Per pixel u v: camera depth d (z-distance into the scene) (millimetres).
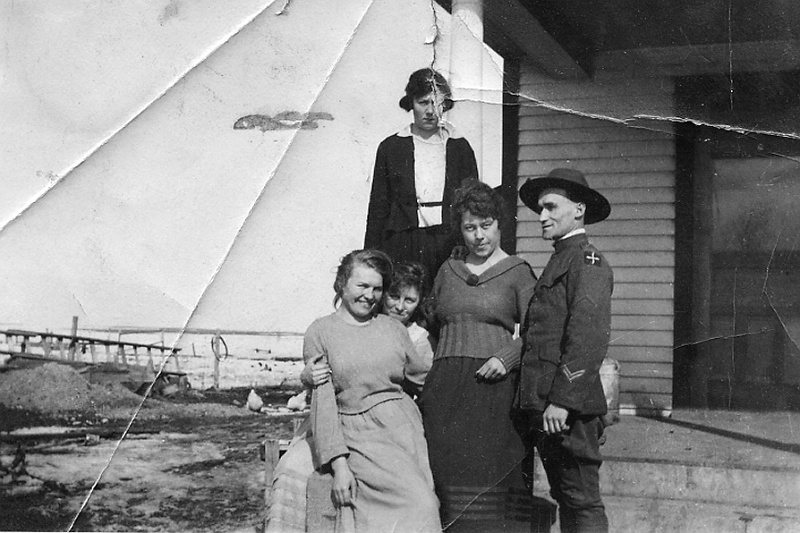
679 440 4148
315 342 3734
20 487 4309
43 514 4266
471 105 4207
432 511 3588
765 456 4074
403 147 4137
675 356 4434
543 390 3617
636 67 4570
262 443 4219
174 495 4230
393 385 3713
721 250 4586
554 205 3908
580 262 3697
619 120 4539
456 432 3668
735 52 4703
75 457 4320
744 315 4457
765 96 4730
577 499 3600
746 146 4680
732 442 4184
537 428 3654
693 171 4570
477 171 4160
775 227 4625
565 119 4406
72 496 4277
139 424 4293
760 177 4629
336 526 3660
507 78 4379
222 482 4215
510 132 4312
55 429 4355
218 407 4285
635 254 4500
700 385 4438
